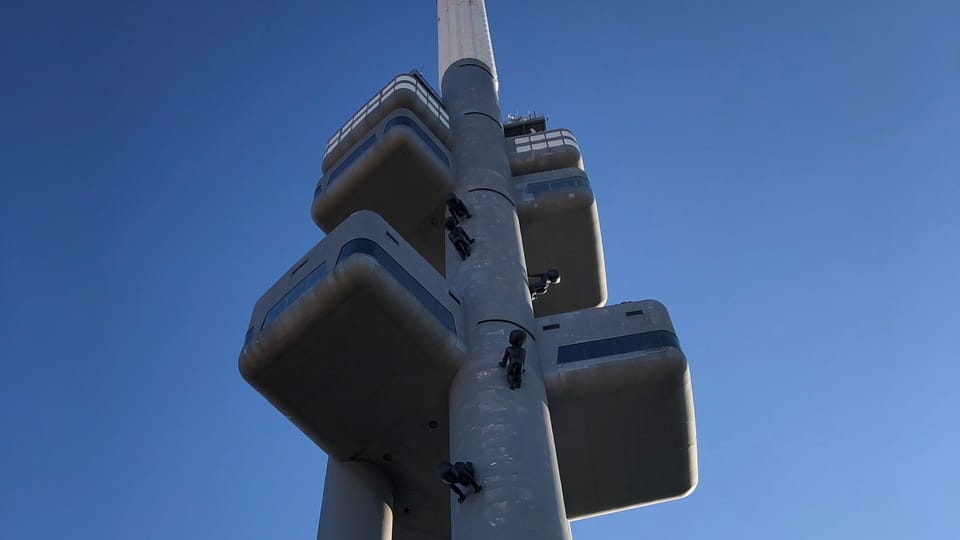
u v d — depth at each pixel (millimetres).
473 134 38875
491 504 23391
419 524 31703
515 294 30266
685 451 29812
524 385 26656
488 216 33906
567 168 38938
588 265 38750
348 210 36125
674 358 27594
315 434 28750
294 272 27312
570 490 31047
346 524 27859
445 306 27844
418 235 37125
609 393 27719
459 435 25719
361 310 25328
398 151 34594
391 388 27391
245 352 26312
